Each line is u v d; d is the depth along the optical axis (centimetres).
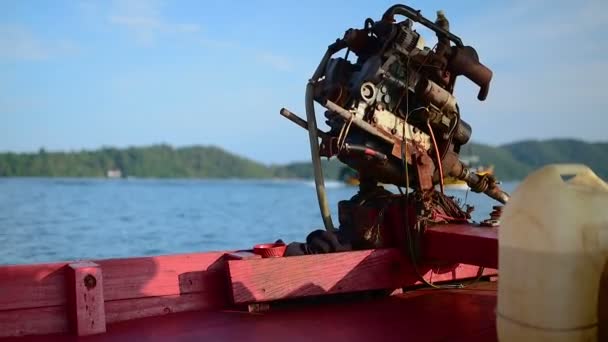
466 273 502
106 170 16400
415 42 466
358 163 472
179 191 7675
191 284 423
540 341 278
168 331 377
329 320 405
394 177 480
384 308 437
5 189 6162
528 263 280
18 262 1241
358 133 473
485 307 440
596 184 302
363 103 457
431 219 465
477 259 420
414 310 433
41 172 14325
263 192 8144
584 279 276
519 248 284
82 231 1941
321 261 438
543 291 276
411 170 479
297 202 4866
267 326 391
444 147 484
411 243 458
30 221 2273
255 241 1800
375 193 489
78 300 366
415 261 463
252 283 416
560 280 273
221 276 434
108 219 2538
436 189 493
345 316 415
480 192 518
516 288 285
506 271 290
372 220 473
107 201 4181
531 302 279
